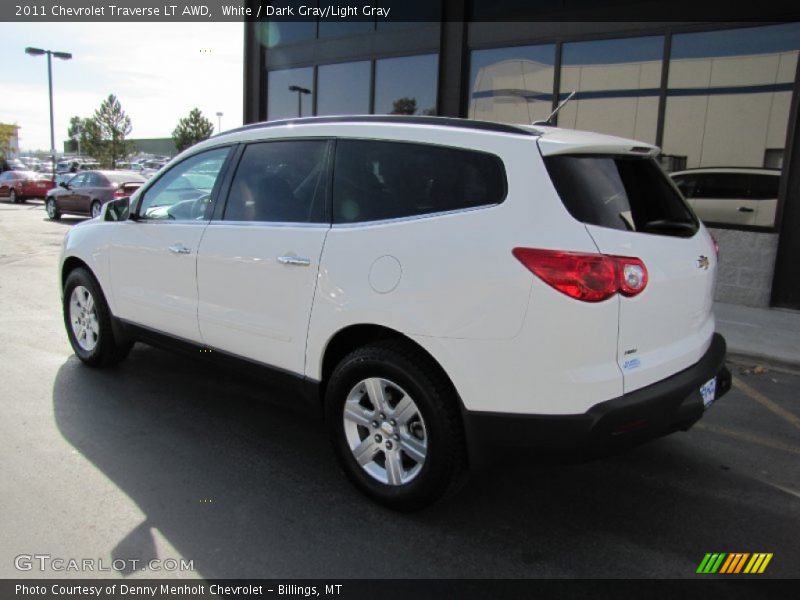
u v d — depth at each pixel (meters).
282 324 3.50
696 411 3.03
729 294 8.05
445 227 2.91
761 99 7.62
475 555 2.86
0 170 40.00
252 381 3.86
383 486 3.19
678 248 3.04
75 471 3.48
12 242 13.05
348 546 2.90
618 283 2.67
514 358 2.72
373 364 3.10
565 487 3.50
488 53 9.67
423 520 3.12
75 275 5.09
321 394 3.48
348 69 11.35
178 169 4.37
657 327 2.90
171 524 3.02
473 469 2.96
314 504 3.24
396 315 2.98
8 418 4.15
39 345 5.77
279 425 4.20
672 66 8.14
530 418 2.73
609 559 2.85
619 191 2.95
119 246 4.61
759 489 3.53
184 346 4.21
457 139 3.04
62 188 18.31
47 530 2.94
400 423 3.11
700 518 3.21
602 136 3.14
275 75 12.58
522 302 2.67
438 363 2.92
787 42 7.38
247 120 13.09
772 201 7.68
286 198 3.62
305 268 3.35
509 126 3.06
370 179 3.28
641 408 2.75
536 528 3.09
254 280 3.62
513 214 2.76
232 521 3.06
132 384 4.84
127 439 3.90
